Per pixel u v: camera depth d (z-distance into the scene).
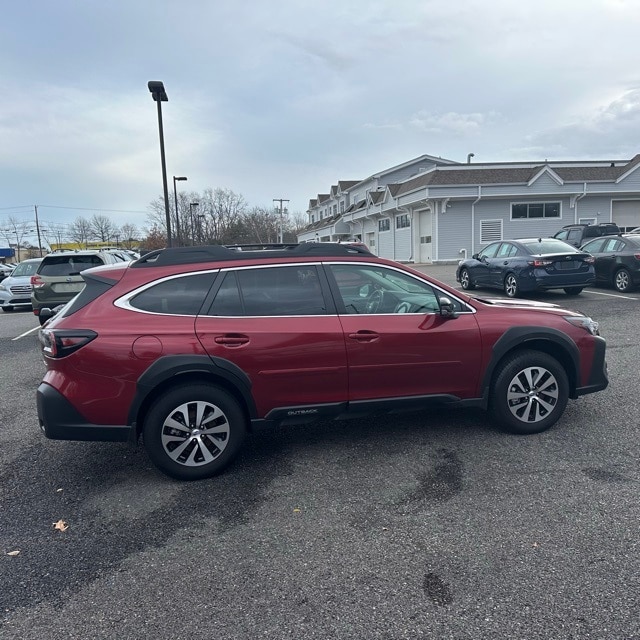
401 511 3.27
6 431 5.01
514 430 4.39
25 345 9.67
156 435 3.68
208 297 3.81
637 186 28.36
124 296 3.73
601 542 2.86
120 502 3.52
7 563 2.87
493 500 3.36
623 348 7.28
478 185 27.72
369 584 2.60
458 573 2.65
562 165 32.41
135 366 3.57
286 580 2.65
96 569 2.79
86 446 4.55
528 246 12.43
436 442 4.32
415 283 4.23
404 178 40.91
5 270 35.12
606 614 2.32
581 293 13.16
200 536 3.08
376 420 4.91
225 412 3.77
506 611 2.37
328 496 3.50
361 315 4.00
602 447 4.10
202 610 2.45
